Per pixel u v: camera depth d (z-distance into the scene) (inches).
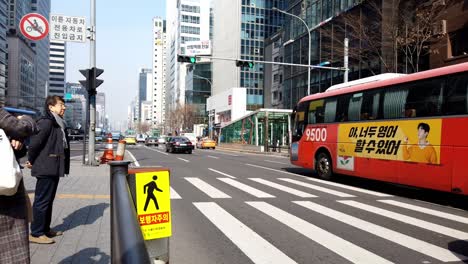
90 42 682.8
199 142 2218.3
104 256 200.1
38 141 215.0
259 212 323.0
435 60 993.5
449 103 362.6
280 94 2385.6
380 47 1044.5
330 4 1534.2
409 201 394.6
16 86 4281.5
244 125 1780.3
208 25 5196.9
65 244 220.8
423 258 208.7
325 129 557.6
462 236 255.0
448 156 359.9
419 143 393.1
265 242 236.4
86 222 272.8
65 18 650.8
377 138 452.8
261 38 3567.9
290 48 1999.3
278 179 559.5
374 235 254.8
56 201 349.7
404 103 416.5
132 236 73.4
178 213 317.7
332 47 1278.3
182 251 218.4
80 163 737.6
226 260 203.3
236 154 1348.4
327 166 552.4
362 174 477.4
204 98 4028.1
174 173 631.8
